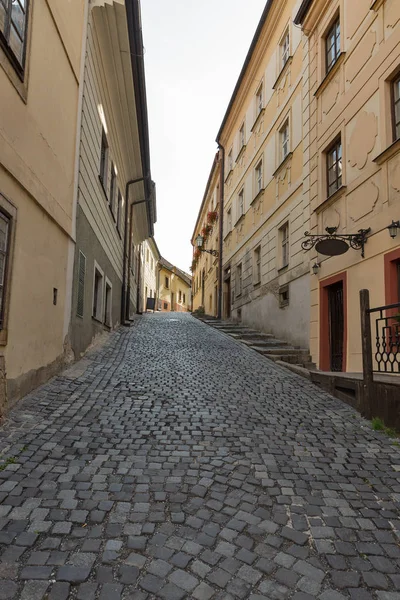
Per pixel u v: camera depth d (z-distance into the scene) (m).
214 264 25.12
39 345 5.73
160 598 2.08
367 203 7.77
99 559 2.36
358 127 8.20
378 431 4.84
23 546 2.44
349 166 8.50
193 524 2.78
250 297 15.86
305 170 10.86
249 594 2.14
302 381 7.57
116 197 13.20
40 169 5.61
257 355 10.18
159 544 2.54
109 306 12.46
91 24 8.36
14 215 4.77
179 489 3.26
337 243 7.50
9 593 2.06
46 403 5.17
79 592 2.10
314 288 10.00
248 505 3.07
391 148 6.98
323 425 5.04
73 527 2.66
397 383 4.68
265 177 14.65
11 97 4.62
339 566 2.39
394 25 7.25
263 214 14.70
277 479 3.52
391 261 7.01
